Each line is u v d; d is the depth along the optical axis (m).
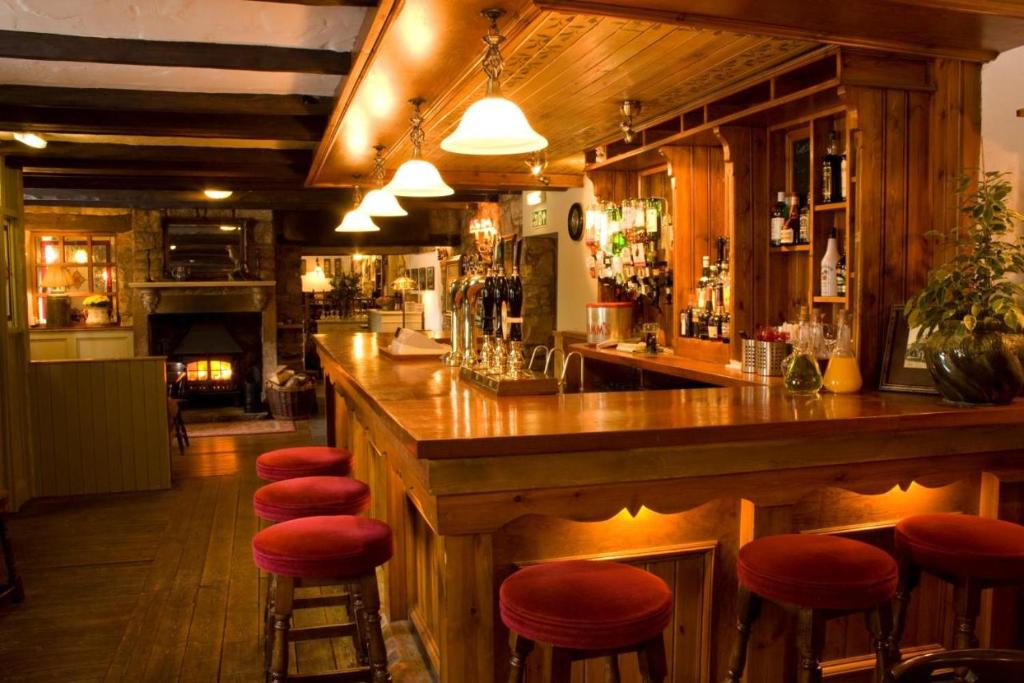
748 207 4.02
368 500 2.87
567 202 6.83
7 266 5.65
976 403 2.64
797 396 2.87
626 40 3.09
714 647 2.45
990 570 2.14
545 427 2.18
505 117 2.52
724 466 2.29
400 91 3.64
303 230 10.77
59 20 3.21
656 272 5.05
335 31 3.36
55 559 4.46
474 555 2.12
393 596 3.35
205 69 4.00
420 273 14.00
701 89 3.88
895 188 3.12
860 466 2.46
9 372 5.45
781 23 2.70
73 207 9.86
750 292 4.04
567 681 1.80
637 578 1.94
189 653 3.29
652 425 2.23
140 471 5.99
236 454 7.30
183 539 4.82
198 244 10.14
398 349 4.27
